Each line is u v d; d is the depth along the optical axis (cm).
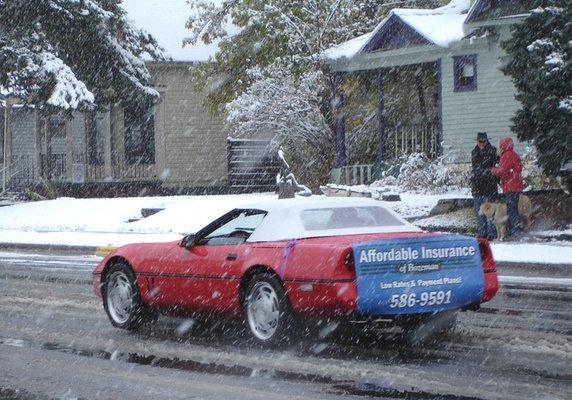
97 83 3544
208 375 888
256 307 1031
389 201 2677
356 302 940
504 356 952
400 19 3259
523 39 2211
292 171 3547
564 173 2203
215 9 3741
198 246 1105
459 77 3161
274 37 3556
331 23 3641
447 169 2923
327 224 1046
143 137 4112
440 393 794
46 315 1275
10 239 2552
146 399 797
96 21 3416
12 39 3294
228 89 3762
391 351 991
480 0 2931
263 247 1026
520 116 2209
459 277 991
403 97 3566
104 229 2745
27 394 821
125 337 1107
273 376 877
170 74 4075
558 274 1709
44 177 4156
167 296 1118
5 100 3716
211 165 4122
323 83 3488
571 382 830
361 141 3631
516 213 2100
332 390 814
